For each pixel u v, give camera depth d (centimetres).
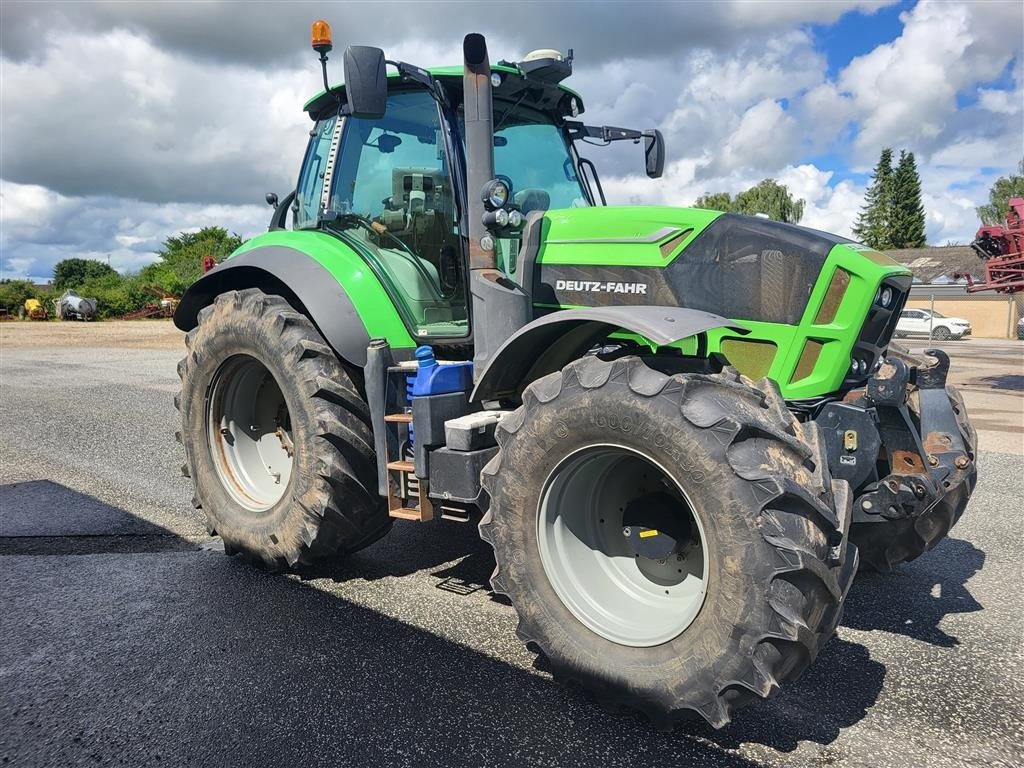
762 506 213
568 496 266
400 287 372
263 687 265
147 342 2150
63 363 1495
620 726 241
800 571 210
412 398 322
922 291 3653
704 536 225
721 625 219
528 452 261
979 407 1021
